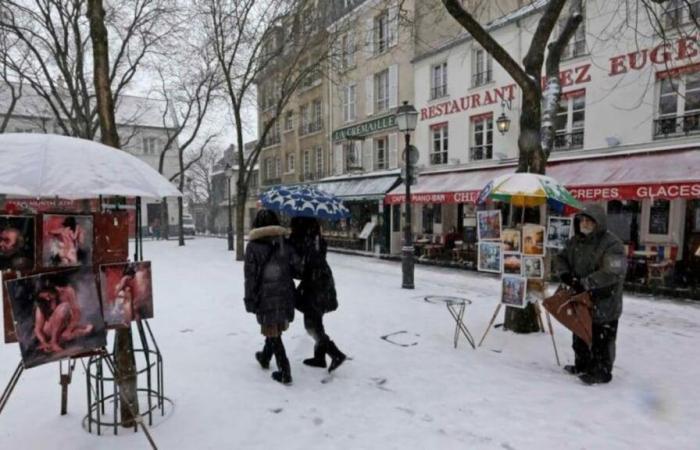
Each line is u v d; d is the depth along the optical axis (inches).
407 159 391.5
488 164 628.7
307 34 634.8
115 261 119.4
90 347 112.4
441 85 714.2
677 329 275.9
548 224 228.2
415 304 321.4
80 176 103.1
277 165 1286.9
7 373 180.2
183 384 168.6
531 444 128.8
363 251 815.1
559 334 244.2
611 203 512.4
